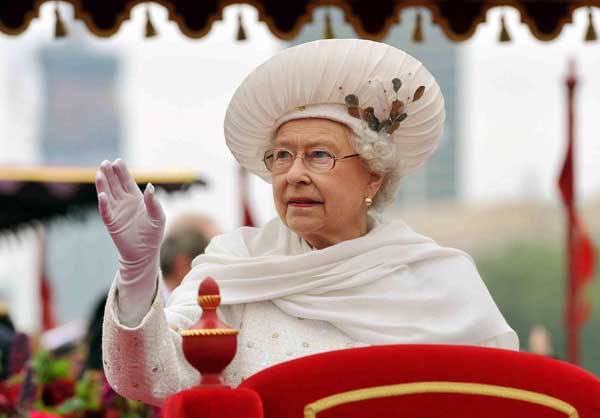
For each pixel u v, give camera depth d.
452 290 15.55
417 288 15.58
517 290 127.69
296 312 15.30
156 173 27.33
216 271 15.55
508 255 130.25
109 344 13.78
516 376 12.87
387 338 15.25
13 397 21.77
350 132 15.43
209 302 13.05
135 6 21.98
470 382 12.84
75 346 29.09
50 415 20.91
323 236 15.73
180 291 15.52
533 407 12.81
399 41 135.62
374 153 15.38
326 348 15.18
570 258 27.05
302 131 15.38
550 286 126.69
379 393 12.77
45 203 29.61
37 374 22.62
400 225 15.86
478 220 155.12
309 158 15.39
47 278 37.50
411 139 15.89
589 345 105.62
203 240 27.20
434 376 12.83
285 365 12.81
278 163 15.49
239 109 15.77
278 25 22.23
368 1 22.30
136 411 22.52
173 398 12.52
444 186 163.38
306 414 12.66
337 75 15.29
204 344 12.93
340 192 15.37
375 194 15.94
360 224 15.86
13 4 21.81
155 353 13.82
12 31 21.83
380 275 15.49
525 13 22.25
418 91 15.62
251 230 16.39
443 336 15.33
